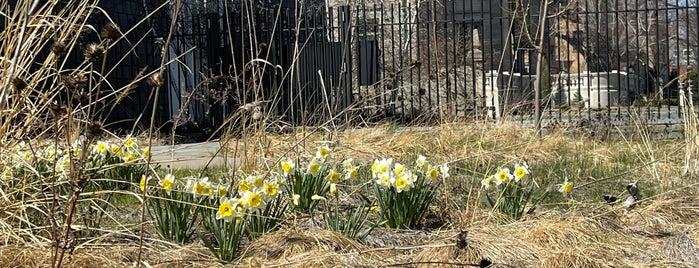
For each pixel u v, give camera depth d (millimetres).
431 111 10398
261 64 11227
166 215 4086
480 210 4859
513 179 4805
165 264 3631
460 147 8016
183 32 13367
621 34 25547
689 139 6992
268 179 4844
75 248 3541
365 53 12023
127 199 5234
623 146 8547
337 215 4273
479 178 6070
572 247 3977
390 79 9266
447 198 5027
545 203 5281
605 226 4531
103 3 13055
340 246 3984
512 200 4711
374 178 4555
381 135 8641
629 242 4297
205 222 4195
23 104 3971
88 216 4133
